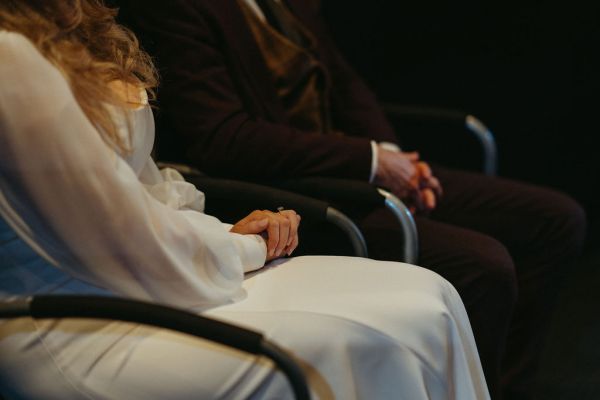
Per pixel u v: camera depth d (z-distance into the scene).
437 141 3.21
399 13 3.24
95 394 1.09
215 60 1.63
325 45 2.09
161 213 1.10
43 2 1.09
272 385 1.08
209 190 1.51
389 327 1.14
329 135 1.70
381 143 2.04
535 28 3.11
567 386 2.00
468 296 1.59
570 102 3.09
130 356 1.10
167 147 1.70
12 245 1.10
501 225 1.96
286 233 1.34
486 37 3.19
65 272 1.09
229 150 1.61
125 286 1.09
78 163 1.02
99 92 1.10
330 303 1.17
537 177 3.15
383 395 1.14
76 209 1.03
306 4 2.05
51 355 1.10
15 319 1.10
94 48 1.19
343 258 1.36
